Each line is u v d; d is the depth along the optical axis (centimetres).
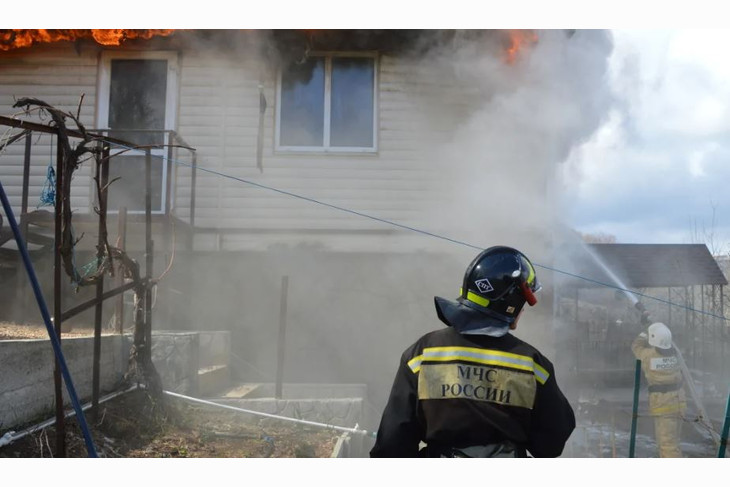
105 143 439
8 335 500
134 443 462
